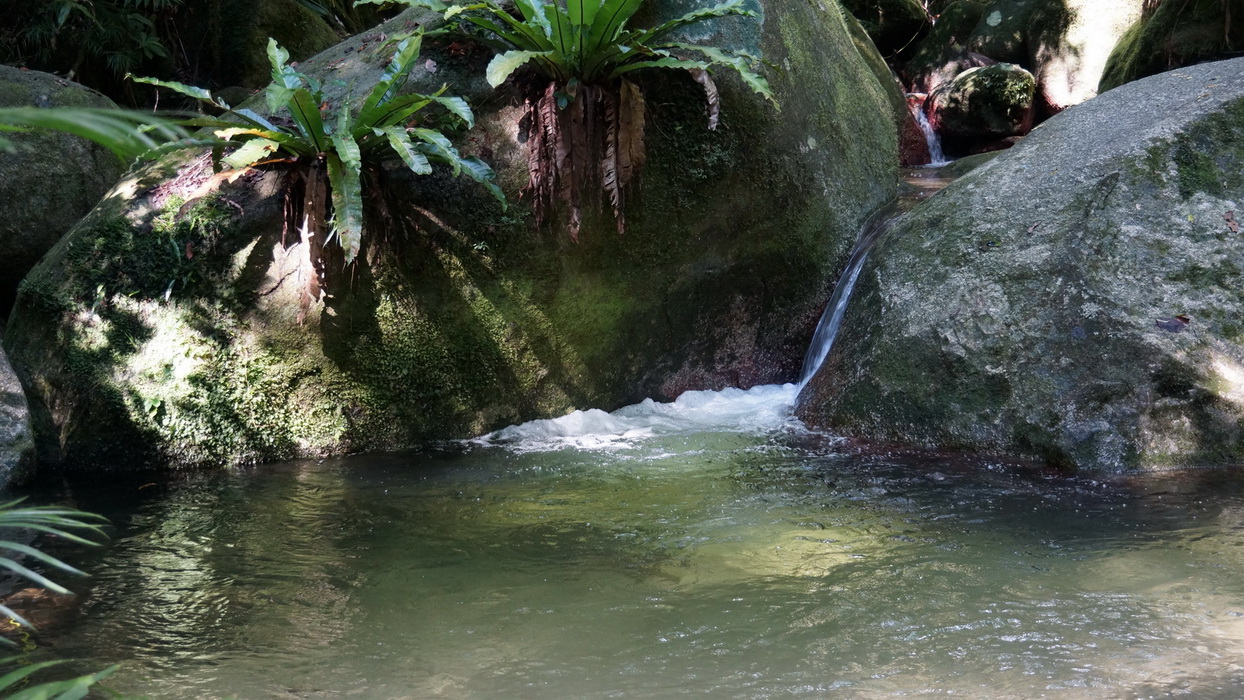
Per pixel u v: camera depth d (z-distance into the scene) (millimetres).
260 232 5102
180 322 5086
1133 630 2887
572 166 5207
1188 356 4594
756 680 2688
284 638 3049
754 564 3557
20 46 7703
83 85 7109
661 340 5961
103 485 4836
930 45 13602
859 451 5008
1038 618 3002
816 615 3100
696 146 5660
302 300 5027
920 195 7020
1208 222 4945
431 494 4547
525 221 5402
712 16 4980
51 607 3312
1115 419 4586
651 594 3320
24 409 4898
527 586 3430
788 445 5176
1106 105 5891
